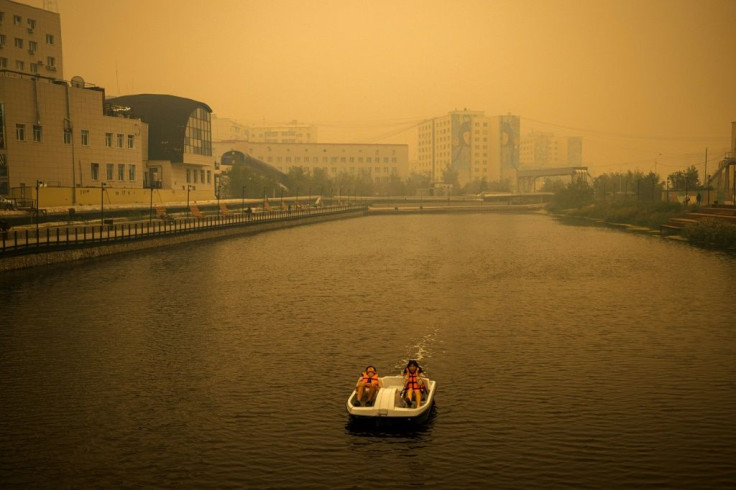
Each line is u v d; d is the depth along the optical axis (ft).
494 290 163.63
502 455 65.57
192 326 121.90
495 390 84.84
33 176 288.51
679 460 64.44
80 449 67.46
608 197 592.19
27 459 65.26
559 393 83.61
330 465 63.67
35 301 144.46
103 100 330.75
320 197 640.99
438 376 90.99
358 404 71.00
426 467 63.16
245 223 352.49
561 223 456.45
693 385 86.63
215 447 67.82
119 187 331.16
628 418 75.10
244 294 156.97
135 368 94.99
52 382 88.53
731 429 71.87
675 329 118.73
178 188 396.98
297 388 86.02
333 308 139.64
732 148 401.70
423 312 135.44
